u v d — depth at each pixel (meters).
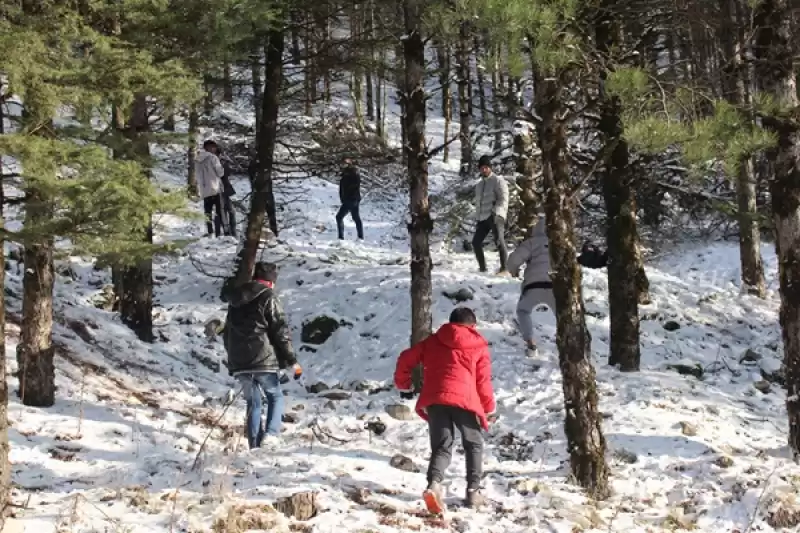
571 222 6.07
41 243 4.97
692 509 5.73
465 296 11.74
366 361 10.44
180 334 11.16
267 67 10.95
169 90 5.80
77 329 9.47
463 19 5.27
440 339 5.58
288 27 10.40
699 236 18.73
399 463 6.33
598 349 10.31
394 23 9.74
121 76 5.48
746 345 11.35
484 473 6.27
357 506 5.20
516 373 9.29
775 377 10.33
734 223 18.47
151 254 5.82
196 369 10.15
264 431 6.73
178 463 5.89
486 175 13.23
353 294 12.19
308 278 13.03
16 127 5.46
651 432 7.39
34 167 4.68
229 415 8.09
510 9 4.82
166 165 19.84
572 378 5.98
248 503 4.93
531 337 9.67
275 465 6.00
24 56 4.72
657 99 5.56
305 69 11.19
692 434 7.38
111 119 6.67
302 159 23.14
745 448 7.33
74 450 6.03
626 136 5.19
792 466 6.63
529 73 6.18
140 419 7.16
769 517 5.54
